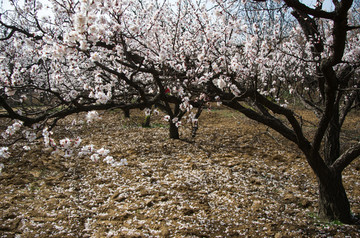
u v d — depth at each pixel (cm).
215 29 549
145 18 623
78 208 537
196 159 832
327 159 518
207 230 456
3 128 1024
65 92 616
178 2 573
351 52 579
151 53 524
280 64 802
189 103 420
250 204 548
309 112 1525
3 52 879
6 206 535
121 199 571
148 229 461
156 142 1009
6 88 369
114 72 336
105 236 442
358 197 566
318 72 486
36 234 448
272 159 834
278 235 434
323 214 486
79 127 1252
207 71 465
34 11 580
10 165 748
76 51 337
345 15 261
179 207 534
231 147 962
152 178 676
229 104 417
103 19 354
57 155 838
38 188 627
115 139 1048
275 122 454
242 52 541
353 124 1275
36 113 367
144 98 369
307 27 480
